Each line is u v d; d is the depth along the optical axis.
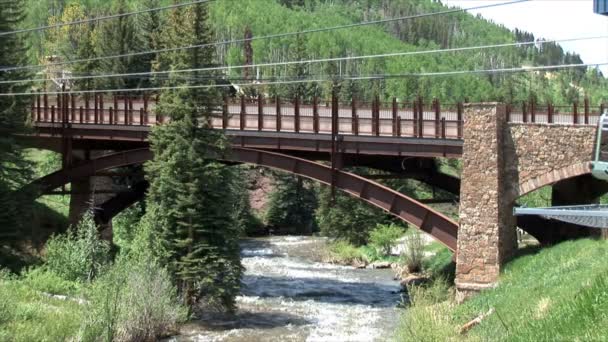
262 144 42.66
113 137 48.38
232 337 33.00
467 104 36.25
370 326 35.47
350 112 43.06
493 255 35.16
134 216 62.31
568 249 32.47
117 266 32.31
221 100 38.91
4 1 46.56
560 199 40.66
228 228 37.03
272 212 85.81
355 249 63.22
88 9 160.62
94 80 84.69
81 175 49.25
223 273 37.06
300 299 43.00
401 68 164.75
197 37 37.66
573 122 36.94
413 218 38.81
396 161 43.59
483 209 35.56
